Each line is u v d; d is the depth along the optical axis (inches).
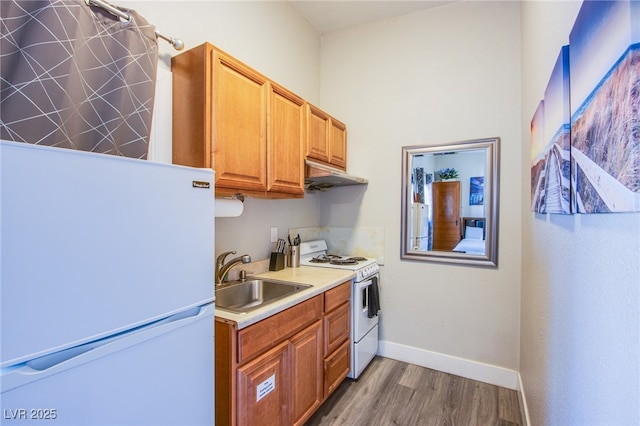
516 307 90.0
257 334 56.0
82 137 46.4
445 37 100.0
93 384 30.1
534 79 62.5
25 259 25.6
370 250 111.8
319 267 97.6
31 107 41.0
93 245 30.2
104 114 48.9
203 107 58.4
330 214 120.1
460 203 97.6
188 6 69.4
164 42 63.5
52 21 42.6
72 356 28.7
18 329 25.2
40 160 26.5
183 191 39.6
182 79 62.1
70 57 44.3
